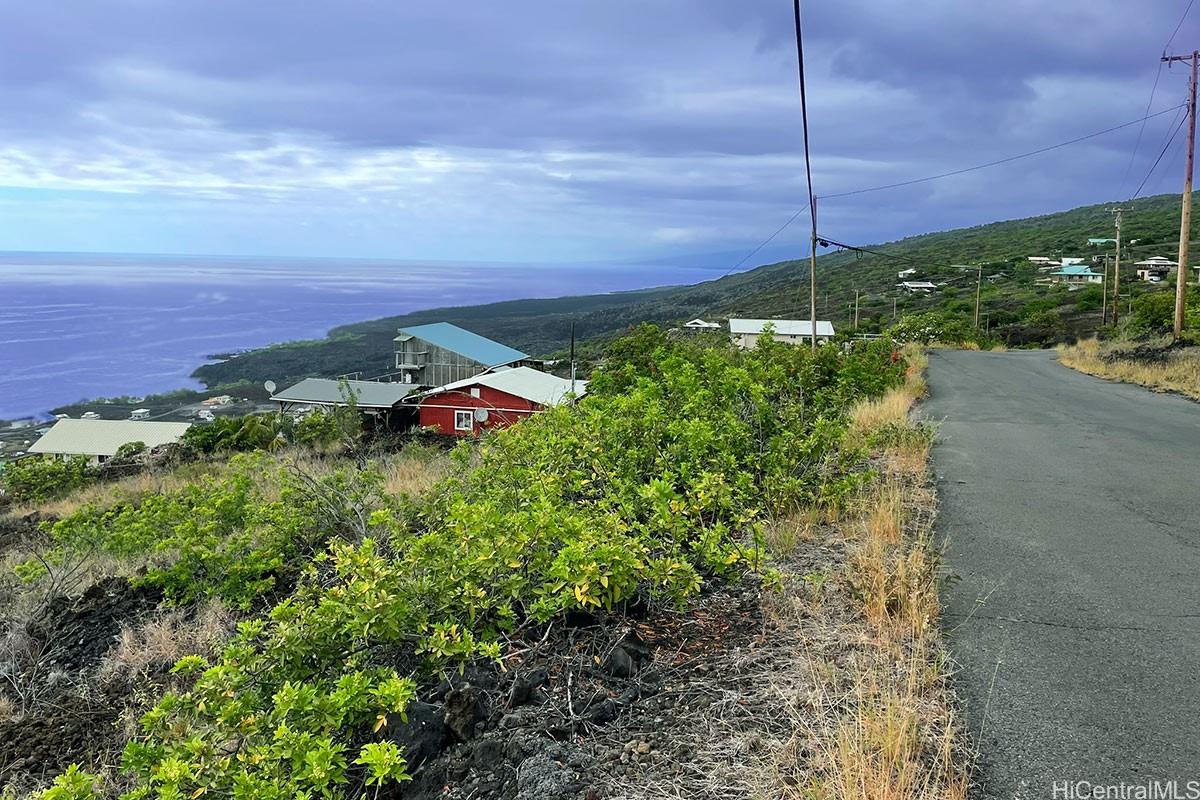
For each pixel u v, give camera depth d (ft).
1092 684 10.09
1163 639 11.46
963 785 7.64
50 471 55.36
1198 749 8.54
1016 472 24.20
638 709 9.89
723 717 9.44
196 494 24.61
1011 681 10.19
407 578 11.58
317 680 10.23
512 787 8.46
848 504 18.10
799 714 9.20
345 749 8.45
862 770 7.49
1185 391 48.67
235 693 9.80
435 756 9.37
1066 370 70.28
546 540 11.99
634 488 15.89
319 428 59.93
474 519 12.35
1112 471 24.30
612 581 11.19
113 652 16.29
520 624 12.31
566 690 10.33
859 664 10.32
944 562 15.06
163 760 8.24
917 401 47.44
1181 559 15.30
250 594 17.47
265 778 7.93
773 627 12.03
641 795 8.02
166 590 17.94
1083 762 8.35
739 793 7.89
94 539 24.11
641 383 24.62
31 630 17.84
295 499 20.81
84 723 13.33
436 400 99.45
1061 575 14.37
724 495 14.42
